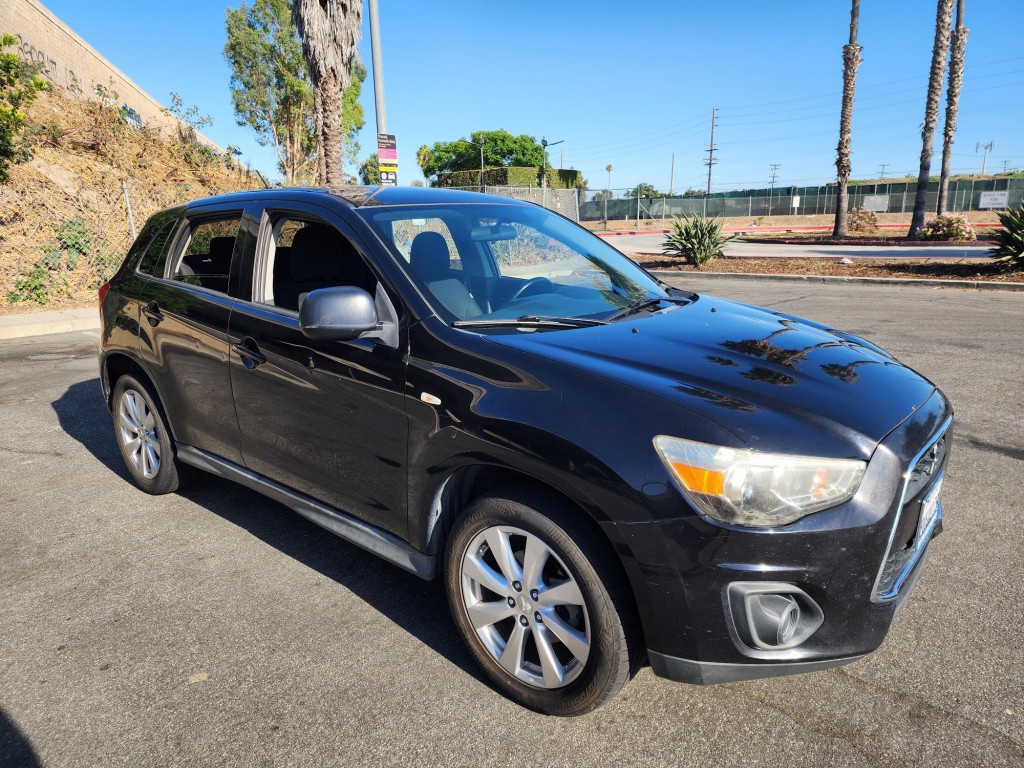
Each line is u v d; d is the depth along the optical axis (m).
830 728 2.29
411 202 3.32
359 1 14.94
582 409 2.19
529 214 3.78
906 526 2.25
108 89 23.28
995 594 2.99
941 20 23.61
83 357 8.35
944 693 2.43
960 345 7.36
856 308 9.88
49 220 13.20
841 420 2.15
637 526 2.04
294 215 3.31
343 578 3.33
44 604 3.15
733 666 2.07
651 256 19.67
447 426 2.44
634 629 2.20
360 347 2.75
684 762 2.18
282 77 31.33
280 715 2.44
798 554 1.97
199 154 20.42
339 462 2.93
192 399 3.69
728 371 2.37
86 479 4.59
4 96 12.35
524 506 2.28
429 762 2.21
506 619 2.57
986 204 42.44
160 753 2.29
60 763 2.25
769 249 22.48
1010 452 4.47
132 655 2.78
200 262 3.88
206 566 3.45
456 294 2.81
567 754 2.23
